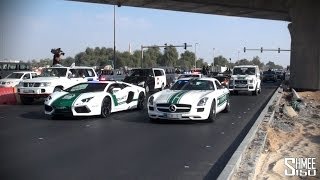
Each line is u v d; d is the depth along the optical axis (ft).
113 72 167.53
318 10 120.37
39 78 72.02
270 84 178.29
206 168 26.40
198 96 46.24
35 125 44.47
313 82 121.80
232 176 23.57
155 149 31.99
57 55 109.81
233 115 55.21
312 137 42.78
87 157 28.99
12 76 101.19
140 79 99.09
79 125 44.60
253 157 29.19
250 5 141.79
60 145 33.19
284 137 41.60
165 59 445.37
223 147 33.14
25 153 30.09
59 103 48.24
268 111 58.54
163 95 47.09
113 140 35.63
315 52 121.19
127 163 27.43
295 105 72.18
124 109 55.77
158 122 47.21
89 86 53.06
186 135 38.68
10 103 73.67
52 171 25.20
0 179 23.35
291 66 130.31
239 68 105.29
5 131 40.16
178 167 26.58
